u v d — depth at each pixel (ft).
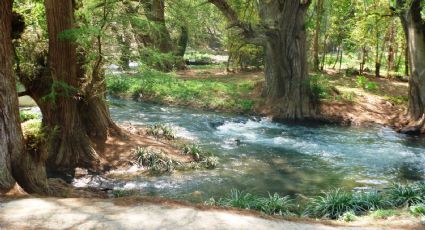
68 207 21.48
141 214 20.83
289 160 46.60
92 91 41.57
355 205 29.30
